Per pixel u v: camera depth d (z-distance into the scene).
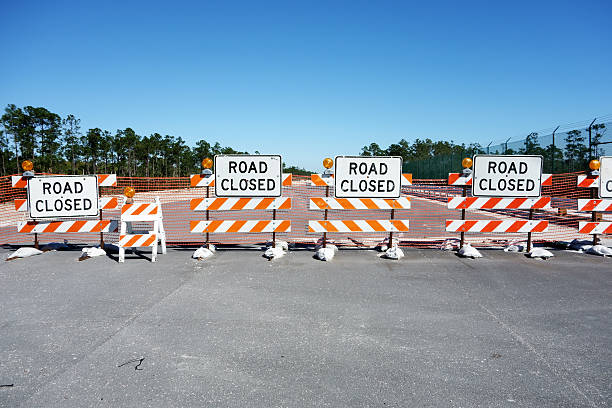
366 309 4.89
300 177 8.03
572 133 14.31
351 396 2.97
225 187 7.92
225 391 3.03
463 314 4.73
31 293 5.47
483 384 3.15
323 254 7.54
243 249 8.59
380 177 8.01
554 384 3.16
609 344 3.93
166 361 3.52
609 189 8.27
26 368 3.38
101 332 4.15
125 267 6.97
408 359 3.58
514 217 15.04
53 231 8.01
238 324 4.39
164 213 17.41
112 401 2.88
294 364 3.47
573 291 5.68
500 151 19.11
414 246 9.00
